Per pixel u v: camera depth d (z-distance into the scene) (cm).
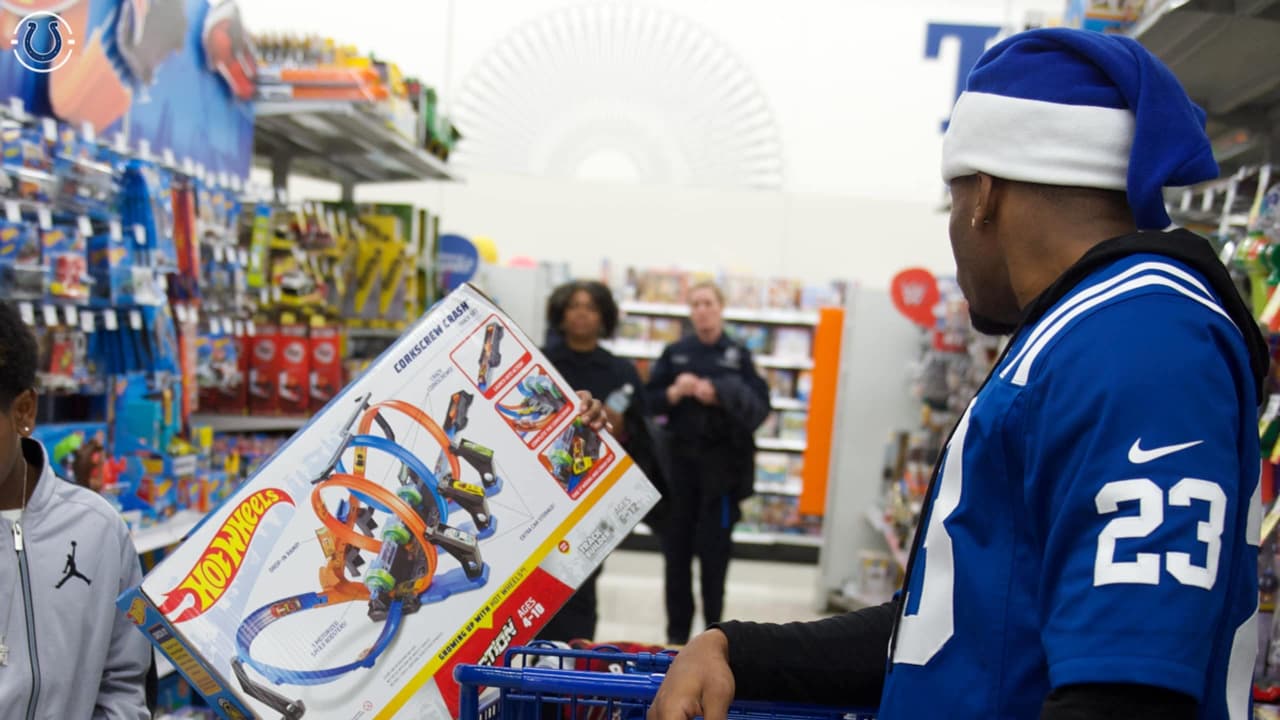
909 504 513
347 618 113
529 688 107
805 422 888
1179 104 83
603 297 374
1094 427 70
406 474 119
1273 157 244
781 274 1038
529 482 123
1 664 145
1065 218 86
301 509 115
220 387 397
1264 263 188
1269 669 180
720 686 101
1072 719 65
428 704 113
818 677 109
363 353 485
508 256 1031
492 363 126
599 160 1075
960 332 524
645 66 1066
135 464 271
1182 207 242
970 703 79
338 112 378
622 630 573
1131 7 225
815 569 830
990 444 80
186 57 316
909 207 1037
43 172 232
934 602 83
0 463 140
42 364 245
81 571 153
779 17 1073
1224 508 67
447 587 117
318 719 109
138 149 285
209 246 314
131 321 265
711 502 523
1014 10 1058
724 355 534
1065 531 71
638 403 369
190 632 108
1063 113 85
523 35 1059
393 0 1061
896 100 1072
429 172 543
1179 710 64
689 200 1034
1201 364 70
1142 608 64
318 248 413
